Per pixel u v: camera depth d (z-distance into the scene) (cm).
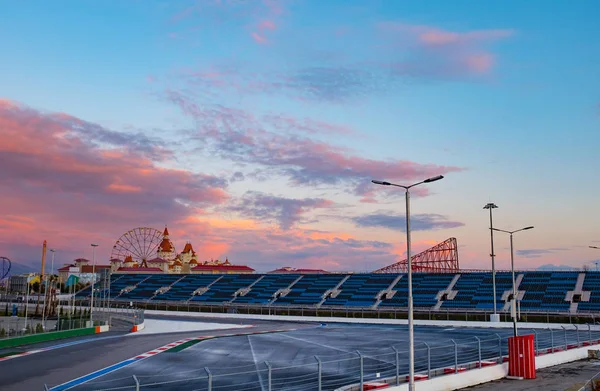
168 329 7700
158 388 3177
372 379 3434
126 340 5984
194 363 4225
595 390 3253
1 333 5719
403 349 5022
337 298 11975
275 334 6725
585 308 9256
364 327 7975
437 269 16862
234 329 7675
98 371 3841
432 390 3195
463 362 4162
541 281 10825
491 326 7850
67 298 15212
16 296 16525
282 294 12925
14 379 3541
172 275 16400
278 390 3095
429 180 2853
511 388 3353
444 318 9138
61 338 6222
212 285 14712
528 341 3775
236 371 3822
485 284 11256
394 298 11419
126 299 14425
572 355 4731
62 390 3138
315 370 3850
